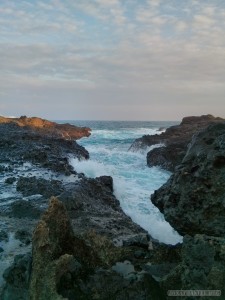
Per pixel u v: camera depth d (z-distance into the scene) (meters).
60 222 6.44
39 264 5.64
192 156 8.26
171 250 7.15
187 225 7.73
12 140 27.92
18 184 15.09
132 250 7.02
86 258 6.50
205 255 5.59
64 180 16.50
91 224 11.02
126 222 11.66
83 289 5.62
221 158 7.48
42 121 51.12
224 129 8.34
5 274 6.16
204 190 7.49
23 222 10.91
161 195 8.84
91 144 36.81
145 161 25.03
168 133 31.66
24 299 5.76
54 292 5.27
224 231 7.02
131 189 16.52
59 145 28.06
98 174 19.86
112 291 5.66
